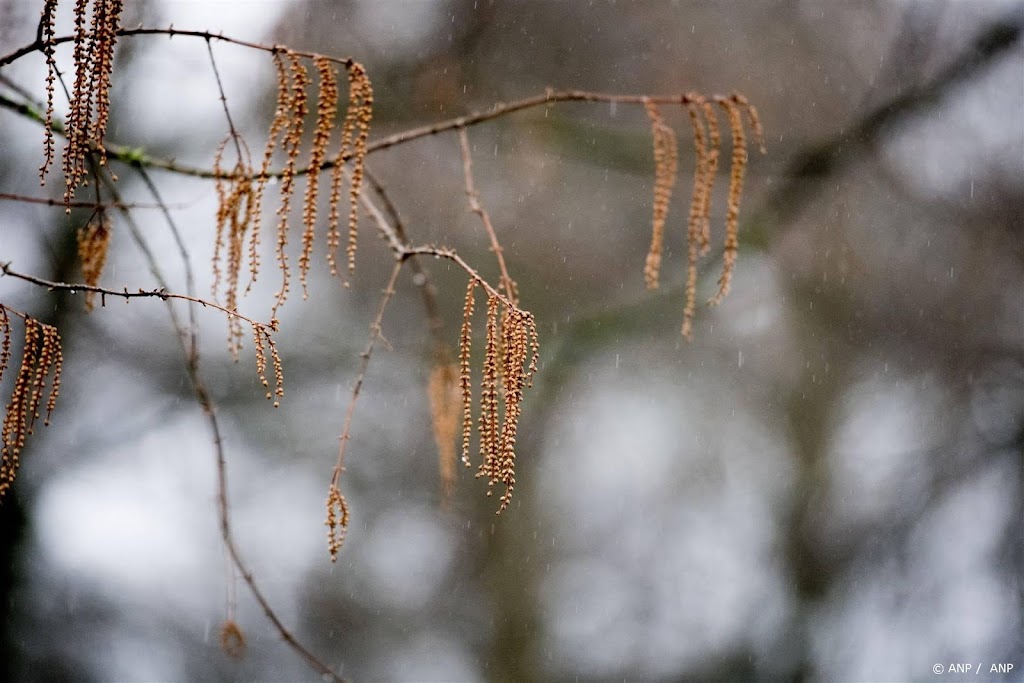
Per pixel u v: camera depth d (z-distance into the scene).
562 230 11.73
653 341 13.70
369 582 15.23
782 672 13.71
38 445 10.53
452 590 15.74
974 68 8.63
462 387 3.04
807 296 13.48
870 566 13.45
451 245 11.61
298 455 13.45
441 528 15.49
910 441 13.99
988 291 12.73
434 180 11.12
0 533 10.22
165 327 10.88
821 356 14.10
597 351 11.91
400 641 15.23
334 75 3.36
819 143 9.14
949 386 13.26
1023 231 11.96
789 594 14.12
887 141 9.69
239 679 12.88
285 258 3.18
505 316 3.03
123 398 11.48
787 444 15.03
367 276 12.02
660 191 3.68
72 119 3.11
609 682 14.72
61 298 9.73
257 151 8.12
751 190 10.69
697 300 10.60
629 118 9.55
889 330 13.43
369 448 14.12
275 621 4.39
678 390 14.68
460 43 8.56
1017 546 12.09
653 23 9.73
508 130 8.93
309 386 12.35
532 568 14.62
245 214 3.73
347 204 9.06
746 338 14.64
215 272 3.76
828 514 14.21
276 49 3.32
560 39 9.32
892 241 12.73
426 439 14.08
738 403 14.94
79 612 11.15
